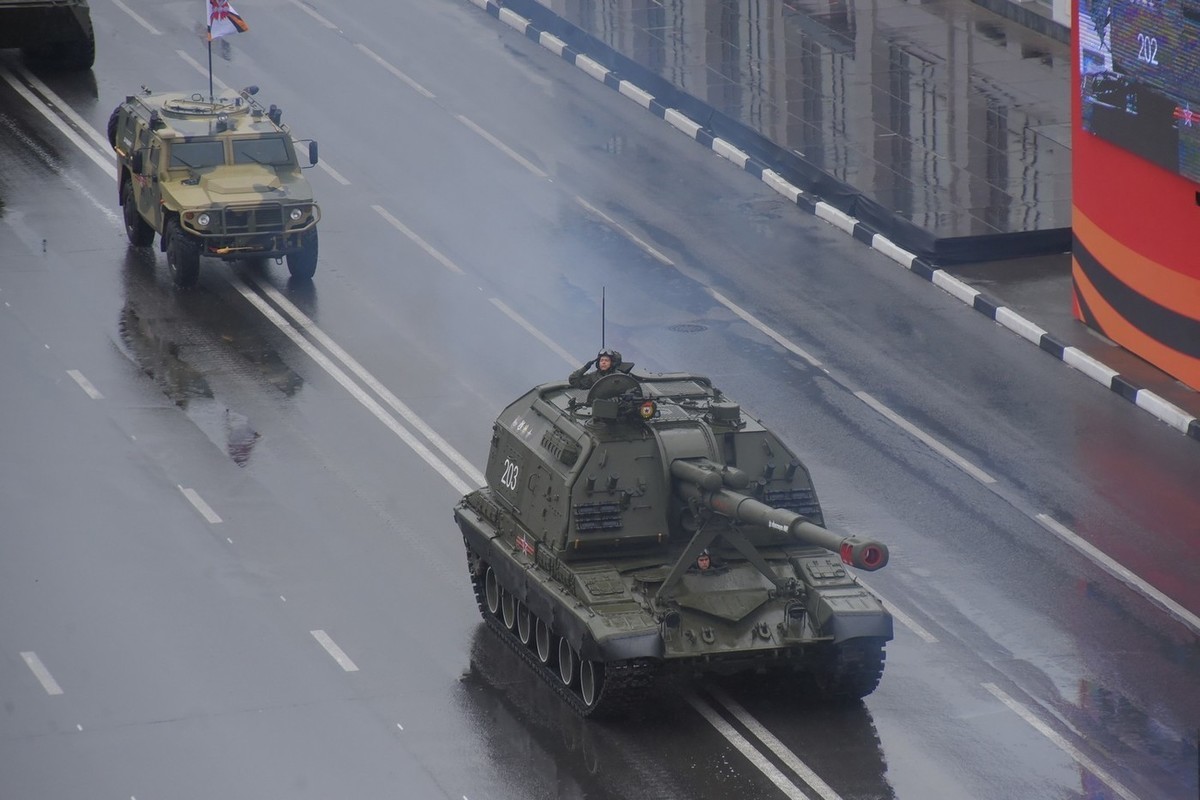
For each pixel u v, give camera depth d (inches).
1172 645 3919.8
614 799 3366.1
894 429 4827.8
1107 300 5251.0
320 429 4793.3
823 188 6176.2
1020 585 4138.8
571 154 6535.4
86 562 4173.2
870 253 5871.1
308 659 3826.3
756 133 6496.1
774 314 5462.6
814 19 7642.7
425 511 4436.5
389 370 5103.3
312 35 7445.9
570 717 3636.8
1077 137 5275.6
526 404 4033.0
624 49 7263.8
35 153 6378.0
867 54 7293.3
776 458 3826.3
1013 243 5802.2
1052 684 3772.1
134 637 3887.8
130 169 5718.5
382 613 4015.8
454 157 6476.4
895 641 3927.2
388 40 7431.1
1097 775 3464.6
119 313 5378.9
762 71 7106.3
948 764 3494.1
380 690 3722.9
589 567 3683.6
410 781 3422.7
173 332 5280.5
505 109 6870.1
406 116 6776.6
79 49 6929.1
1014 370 5167.3
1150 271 5068.9
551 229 5989.2
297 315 5403.5
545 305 5497.1
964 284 5620.1
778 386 5034.5
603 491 3722.9
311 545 4274.1
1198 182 4832.7
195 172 5590.6
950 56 7293.3
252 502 4446.4
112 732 3560.5
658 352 5211.6
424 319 5398.6
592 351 5221.5
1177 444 4776.1
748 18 7642.7
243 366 5103.3
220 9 6048.2
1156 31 4867.1
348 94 6929.1
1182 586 4138.8
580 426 3804.1
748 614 3604.8
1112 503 4488.2
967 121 6707.7
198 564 4175.7
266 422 4820.4
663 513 3742.6
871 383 5068.9
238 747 3518.7
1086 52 5167.3
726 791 3390.7
